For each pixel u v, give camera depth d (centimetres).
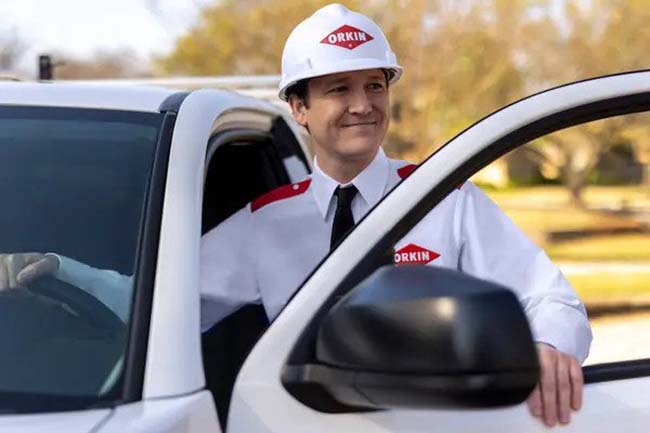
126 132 333
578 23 3139
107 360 275
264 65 3288
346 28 380
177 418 254
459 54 3162
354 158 377
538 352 244
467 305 231
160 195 307
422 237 332
